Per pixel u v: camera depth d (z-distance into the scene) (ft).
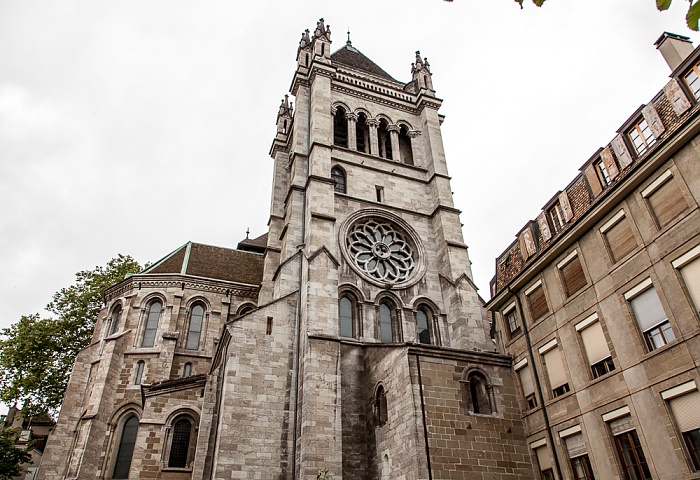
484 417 89.20
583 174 89.20
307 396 99.81
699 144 67.10
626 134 80.84
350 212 139.13
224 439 96.78
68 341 177.58
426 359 91.25
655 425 67.10
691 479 61.26
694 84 70.54
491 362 96.22
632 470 70.33
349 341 109.91
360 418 101.96
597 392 77.41
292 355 110.42
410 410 85.66
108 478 127.75
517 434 90.27
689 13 16.98
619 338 74.90
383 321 125.59
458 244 139.44
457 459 82.94
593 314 80.48
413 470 80.89
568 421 81.92
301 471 93.09
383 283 129.18
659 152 70.95
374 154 159.33
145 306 156.15
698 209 66.18
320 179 137.49
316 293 114.52
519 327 99.45
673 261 68.54
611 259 78.84
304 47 179.83
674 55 91.56
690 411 63.52
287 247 131.13
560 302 88.28
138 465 115.65
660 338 69.31
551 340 88.89
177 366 147.84
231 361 104.83
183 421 123.75
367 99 171.73
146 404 123.03
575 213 88.69
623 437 72.49
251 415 100.73
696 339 63.82
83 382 148.56
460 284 129.90
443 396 88.22
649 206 73.56
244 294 167.84
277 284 125.18
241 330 108.88
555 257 90.79
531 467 87.71
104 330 156.76
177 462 118.32
